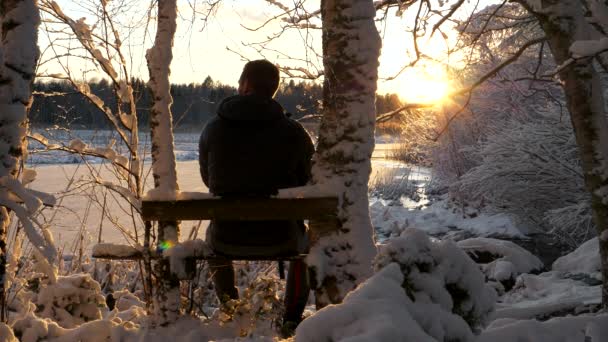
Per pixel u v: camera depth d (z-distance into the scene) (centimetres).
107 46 414
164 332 351
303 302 377
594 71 436
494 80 1191
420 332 195
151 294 379
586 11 500
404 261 233
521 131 1070
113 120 418
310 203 353
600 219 435
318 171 369
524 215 1103
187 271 359
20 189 301
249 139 366
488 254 775
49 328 356
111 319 392
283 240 369
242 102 367
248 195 361
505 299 648
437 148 1466
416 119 1545
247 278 571
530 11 451
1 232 330
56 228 949
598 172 430
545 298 608
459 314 243
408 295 229
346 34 366
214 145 370
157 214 358
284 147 370
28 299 401
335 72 367
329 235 361
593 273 686
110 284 599
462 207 1348
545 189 1045
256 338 323
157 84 370
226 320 362
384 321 192
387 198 1730
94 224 997
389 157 2370
